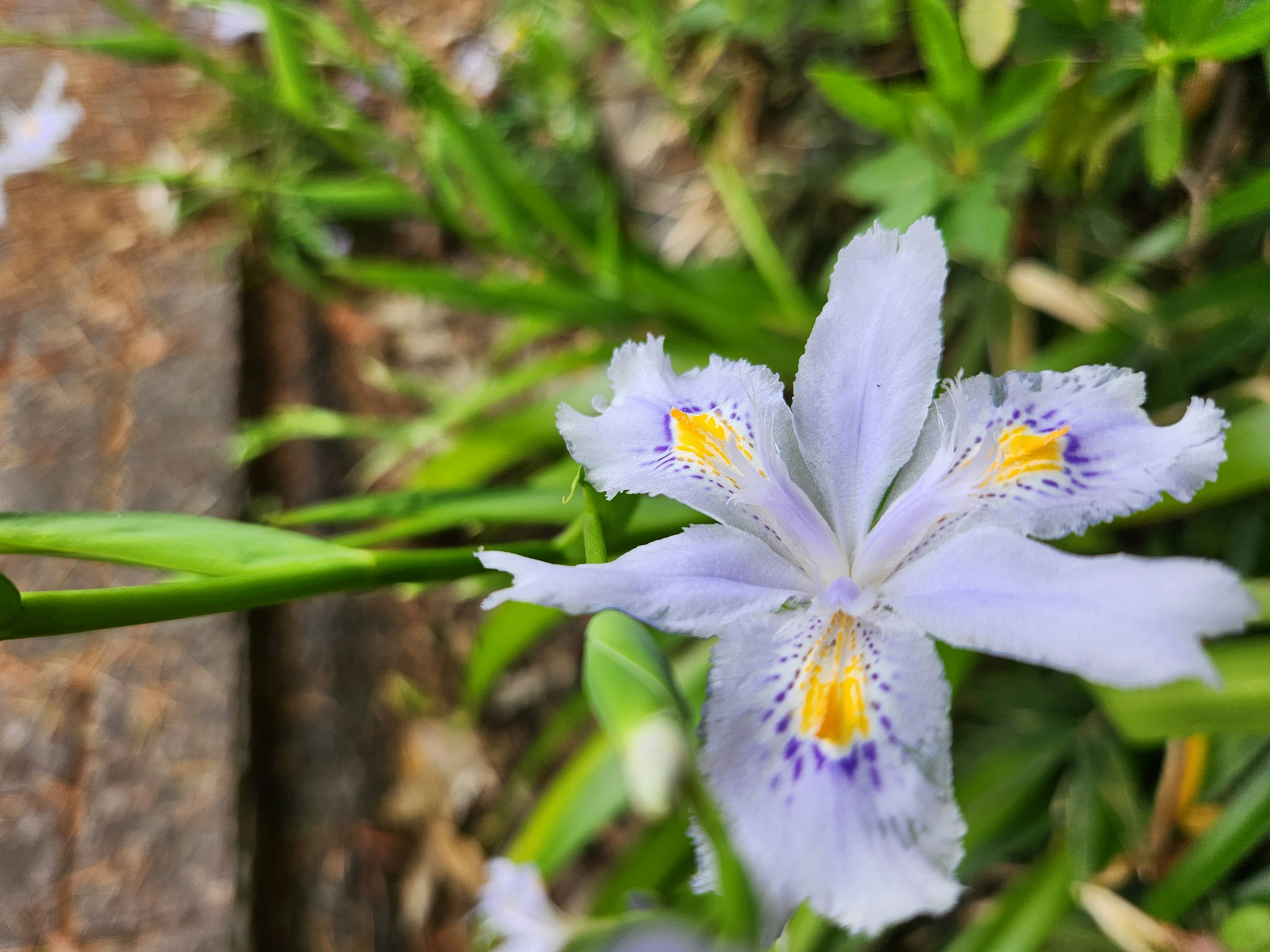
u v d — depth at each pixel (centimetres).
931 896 5
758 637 6
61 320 16
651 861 11
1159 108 8
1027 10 9
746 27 13
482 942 12
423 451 16
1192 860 9
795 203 15
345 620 15
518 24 16
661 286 13
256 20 12
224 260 17
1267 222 10
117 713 14
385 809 15
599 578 5
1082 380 6
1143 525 11
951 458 6
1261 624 9
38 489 15
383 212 16
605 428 7
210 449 15
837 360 6
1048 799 11
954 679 9
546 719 15
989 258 10
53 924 12
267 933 13
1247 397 10
